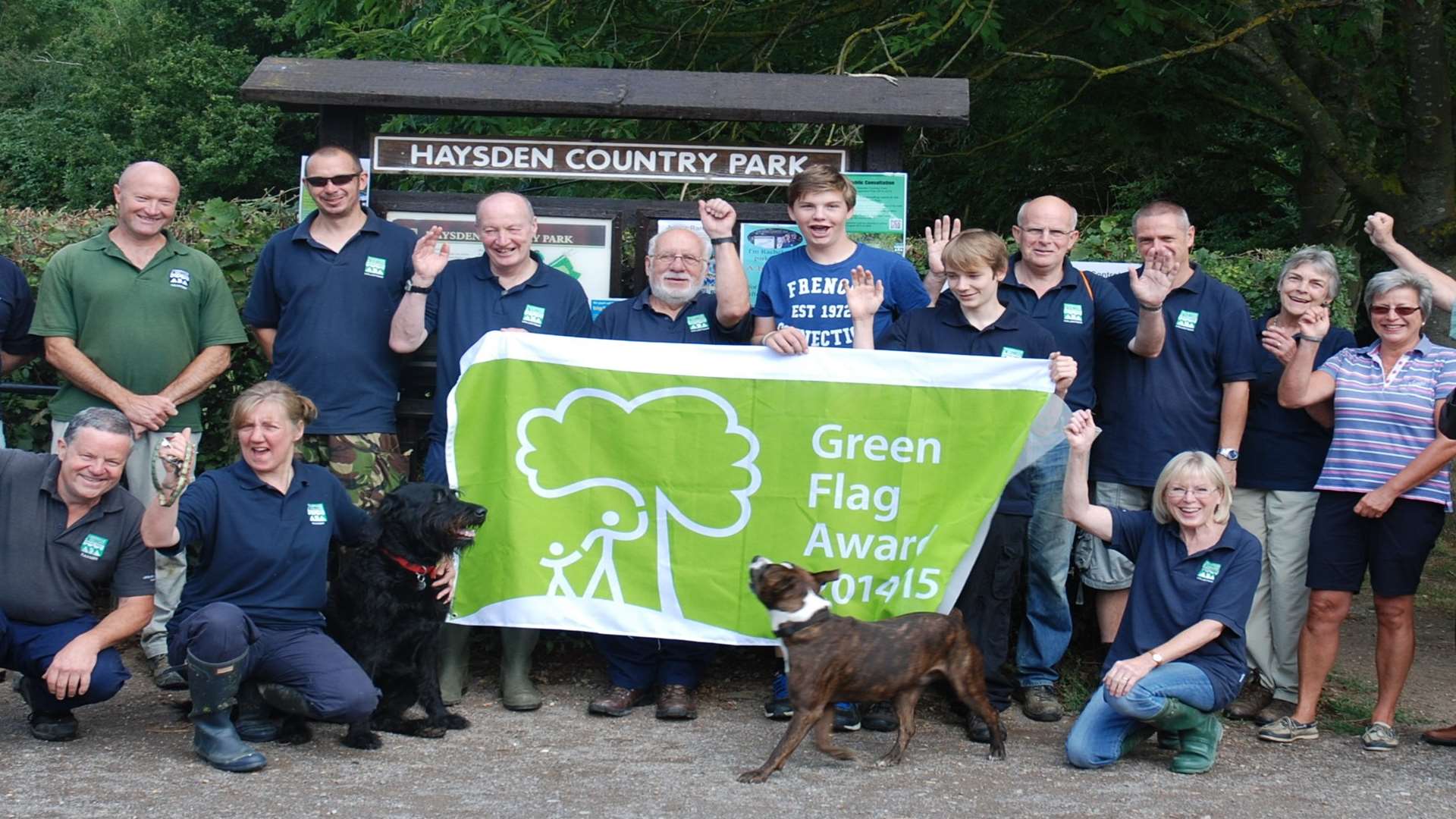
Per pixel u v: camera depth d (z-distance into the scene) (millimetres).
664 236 6109
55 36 37125
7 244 7129
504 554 5824
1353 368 5949
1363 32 12047
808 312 6188
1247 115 13875
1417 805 4879
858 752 5434
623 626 5828
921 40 11453
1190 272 6203
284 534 5258
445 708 5719
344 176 6137
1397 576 5703
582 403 5875
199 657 4809
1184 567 5391
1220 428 6176
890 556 5809
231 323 6410
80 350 6199
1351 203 13172
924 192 16266
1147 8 11531
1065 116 13664
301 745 5273
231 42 32938
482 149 7023
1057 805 4777
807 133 10969
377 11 12242
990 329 5871
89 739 5270
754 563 5105
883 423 5812
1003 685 5895
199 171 29625
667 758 5270
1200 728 5270
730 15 13086
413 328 6023
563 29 12430
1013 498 5816
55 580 5148
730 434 5863
